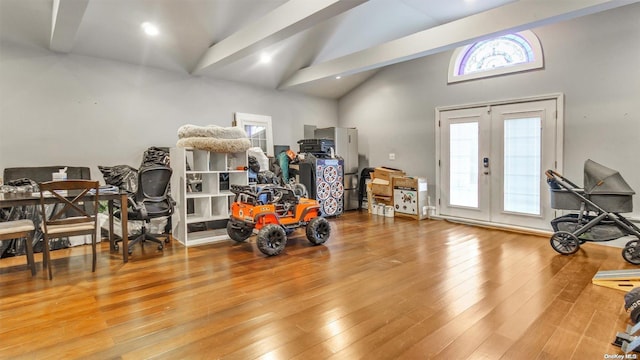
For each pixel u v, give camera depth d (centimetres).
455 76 573
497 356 189
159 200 400
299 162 638
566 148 459
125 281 305
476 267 339
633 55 403
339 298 267
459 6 491
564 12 335
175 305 256
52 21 386
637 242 347
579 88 445
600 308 246
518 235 479
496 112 527
